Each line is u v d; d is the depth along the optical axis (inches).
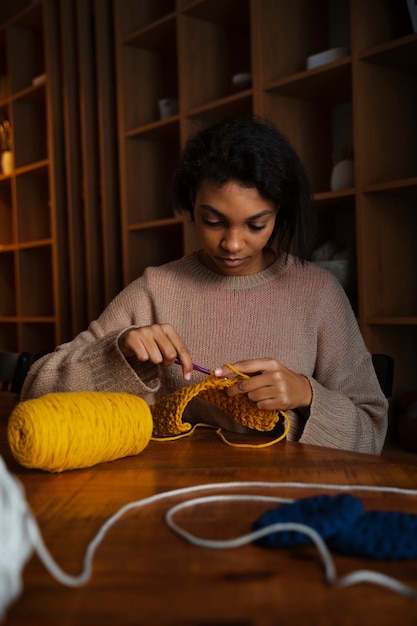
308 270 53.1
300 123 102.1
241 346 51.3
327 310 52.2
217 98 114.6
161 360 41.7
